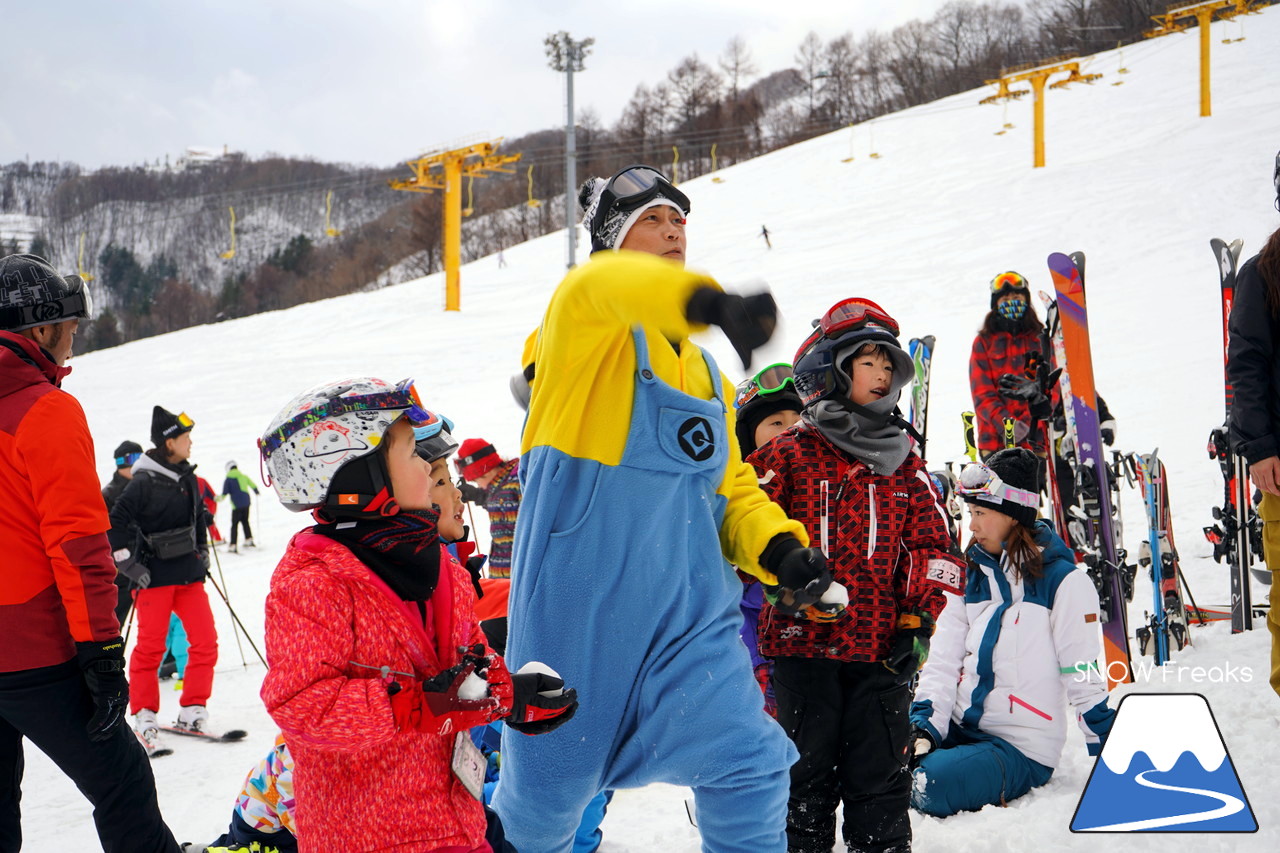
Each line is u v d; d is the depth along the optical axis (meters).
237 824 2.43
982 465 3.68
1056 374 5.68
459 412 20.56
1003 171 45.53
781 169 59.56
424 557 1.91
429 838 1.86
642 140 108.31
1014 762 3.45
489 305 38.75
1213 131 40.53
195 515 5.64
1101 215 31.69
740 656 2.40
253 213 173.88
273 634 1.79
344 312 38.19
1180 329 17.78
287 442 1.86
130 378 29.12
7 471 2.74
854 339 2.94
